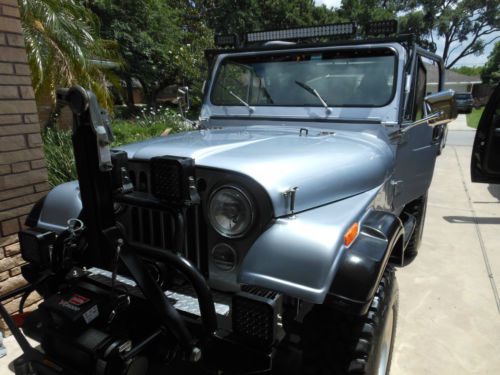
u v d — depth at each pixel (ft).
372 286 5.09
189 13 69.97
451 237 15.94
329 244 5.17
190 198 5.20
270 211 5.54
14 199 9.26
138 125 32.09
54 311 5.48
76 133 5.11
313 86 9.82
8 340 9.29
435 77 13.19
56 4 19.75
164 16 53.42
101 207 5.27
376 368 5.86
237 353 5.23
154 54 52.80
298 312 5.97
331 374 5.59
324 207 6.20
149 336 5.37
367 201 6.63
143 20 50.70
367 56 9.38
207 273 6.08
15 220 9.32
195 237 6.06
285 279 5.16
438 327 9.78
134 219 6.60
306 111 9.75
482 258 13.89
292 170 6.05
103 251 5.42
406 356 8.69
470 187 24.38
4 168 8.99
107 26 47.52
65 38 19.43
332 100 9.57
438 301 10.98
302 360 5.72
